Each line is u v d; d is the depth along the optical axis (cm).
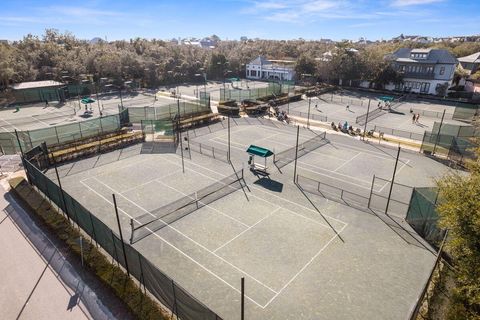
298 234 2102
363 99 6769
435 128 4103
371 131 4262
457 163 3259
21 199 2481
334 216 2316
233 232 2117
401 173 3089
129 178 2925
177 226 2180
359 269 1789
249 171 3084
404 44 12681
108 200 2522
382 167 3231
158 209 2392
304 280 1706
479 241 1337
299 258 1875
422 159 3450
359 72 7994
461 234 1384
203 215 2317
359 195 2611
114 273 1683
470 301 1292
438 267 1734
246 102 5703
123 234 2089
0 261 1805
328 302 1565
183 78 9212
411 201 2175
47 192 2408
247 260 1855
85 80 7950
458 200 1440
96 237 1902
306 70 9150
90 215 1859
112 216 2292
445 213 1527
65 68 7975
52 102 6400
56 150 3462
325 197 2588
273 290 1638
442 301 1530
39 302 1526
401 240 2045
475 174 1644
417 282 1692
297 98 6575
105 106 5988
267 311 1510
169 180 2888
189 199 2542
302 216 2314
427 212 2028
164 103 6244
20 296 1562
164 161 3347
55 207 2347
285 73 9494
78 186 2759
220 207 2427
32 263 1784
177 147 3772
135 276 1633
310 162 3341
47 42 9556
